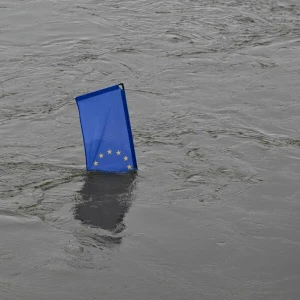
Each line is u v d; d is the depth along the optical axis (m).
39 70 16.16
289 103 14.59
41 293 8.78
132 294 8.82
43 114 13.98
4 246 9.69
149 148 12.52
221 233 10.09
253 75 16.02
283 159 12.20
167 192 11.11
